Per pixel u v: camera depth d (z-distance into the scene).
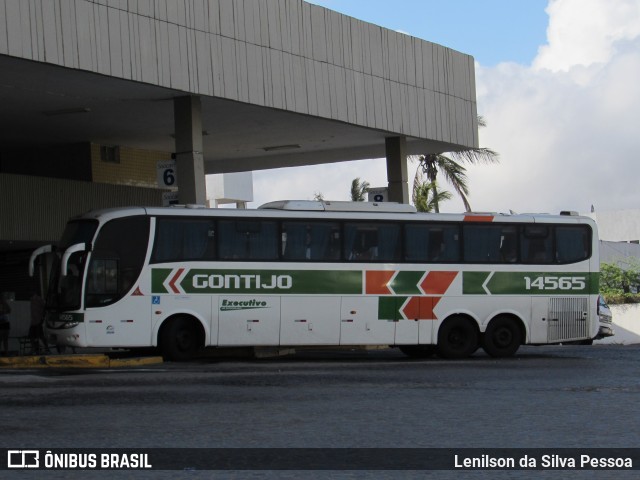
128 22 23.88
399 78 32.34
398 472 9.39
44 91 25.58
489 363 23.95
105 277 22.91
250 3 27.14
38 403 14.49
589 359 25.78
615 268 50.88
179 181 26.72
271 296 24.16
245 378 19.02
